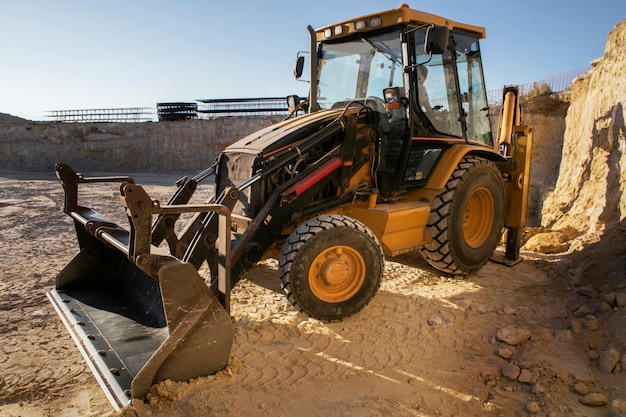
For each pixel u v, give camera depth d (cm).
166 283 296
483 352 380
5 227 913
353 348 385
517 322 429
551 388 316
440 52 450
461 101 560
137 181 2352
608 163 870
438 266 542
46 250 724
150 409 293
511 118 613
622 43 980
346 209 489
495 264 616
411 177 514
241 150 462
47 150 3397
